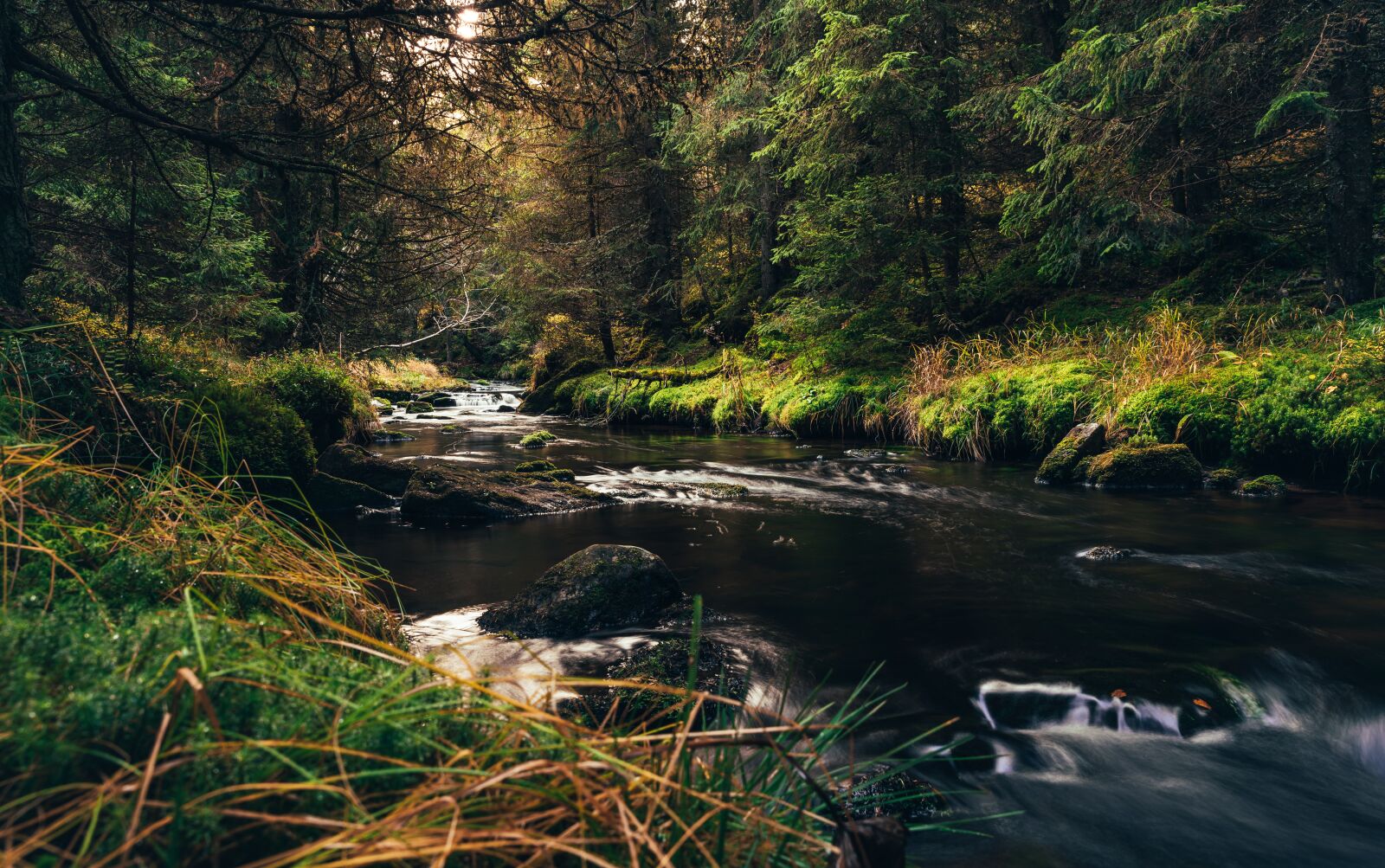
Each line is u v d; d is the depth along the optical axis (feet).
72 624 4.48
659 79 17.35
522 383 115.96
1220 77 30.63
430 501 23.88
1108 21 37.68
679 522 23.02
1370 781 9.00
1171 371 29.71
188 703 3.70
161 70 27.53
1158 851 7.62
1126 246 34.42
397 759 3.70
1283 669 11.62
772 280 63.82
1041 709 10.57
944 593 15.62
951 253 44.91
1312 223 38.68
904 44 42.29
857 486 29.07
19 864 2.71
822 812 5.68
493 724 4.62
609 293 70.23
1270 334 30.76
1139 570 17.04
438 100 17.47
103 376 13.16
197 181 31.48
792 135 47.52
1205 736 9.96
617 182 70.90
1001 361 38.06
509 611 13.50
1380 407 23.27
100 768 3.42
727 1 58.13
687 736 4.40
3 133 15.79
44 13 17.88
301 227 28.02
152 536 6.95
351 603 8.27
